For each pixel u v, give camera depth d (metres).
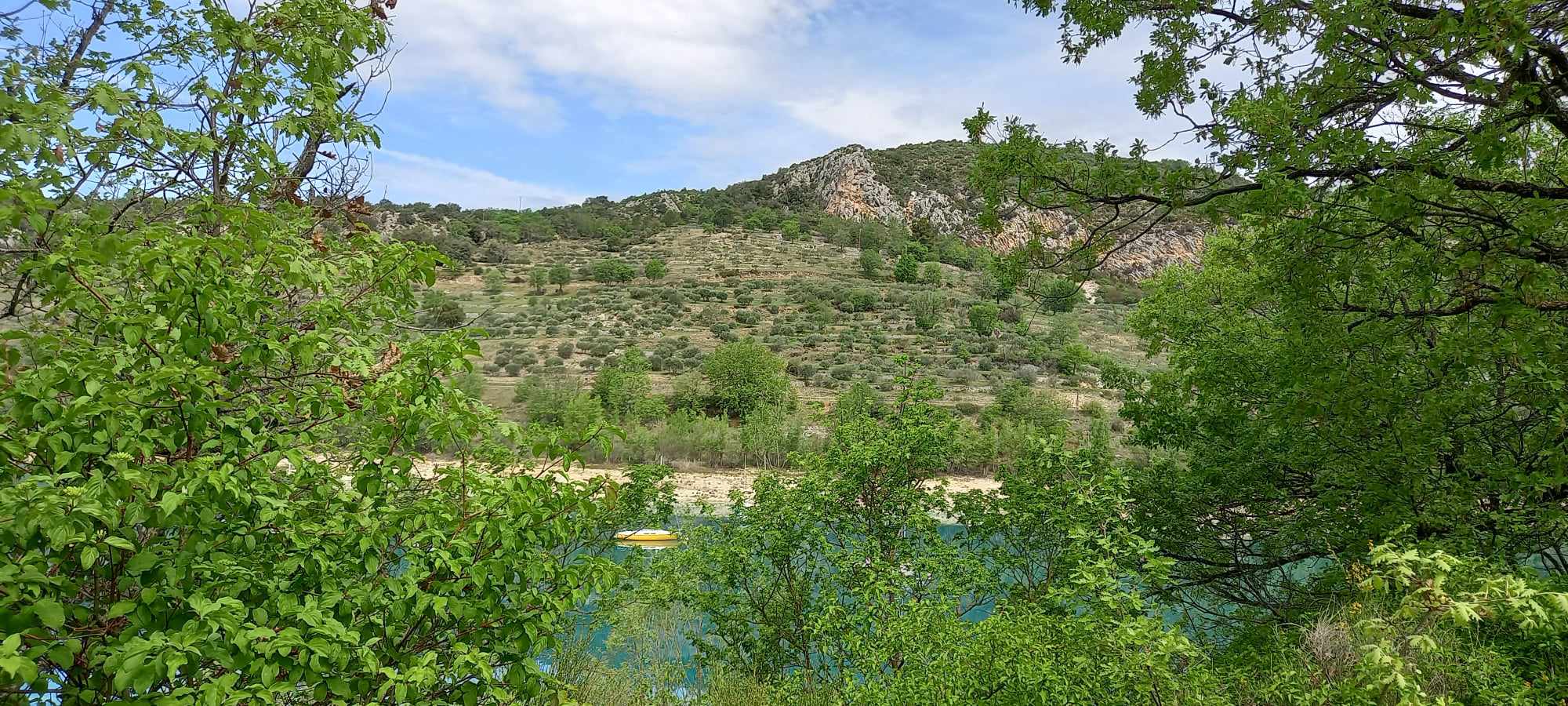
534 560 3.64
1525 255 5.05
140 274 3.21
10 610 2.43
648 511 9.62
